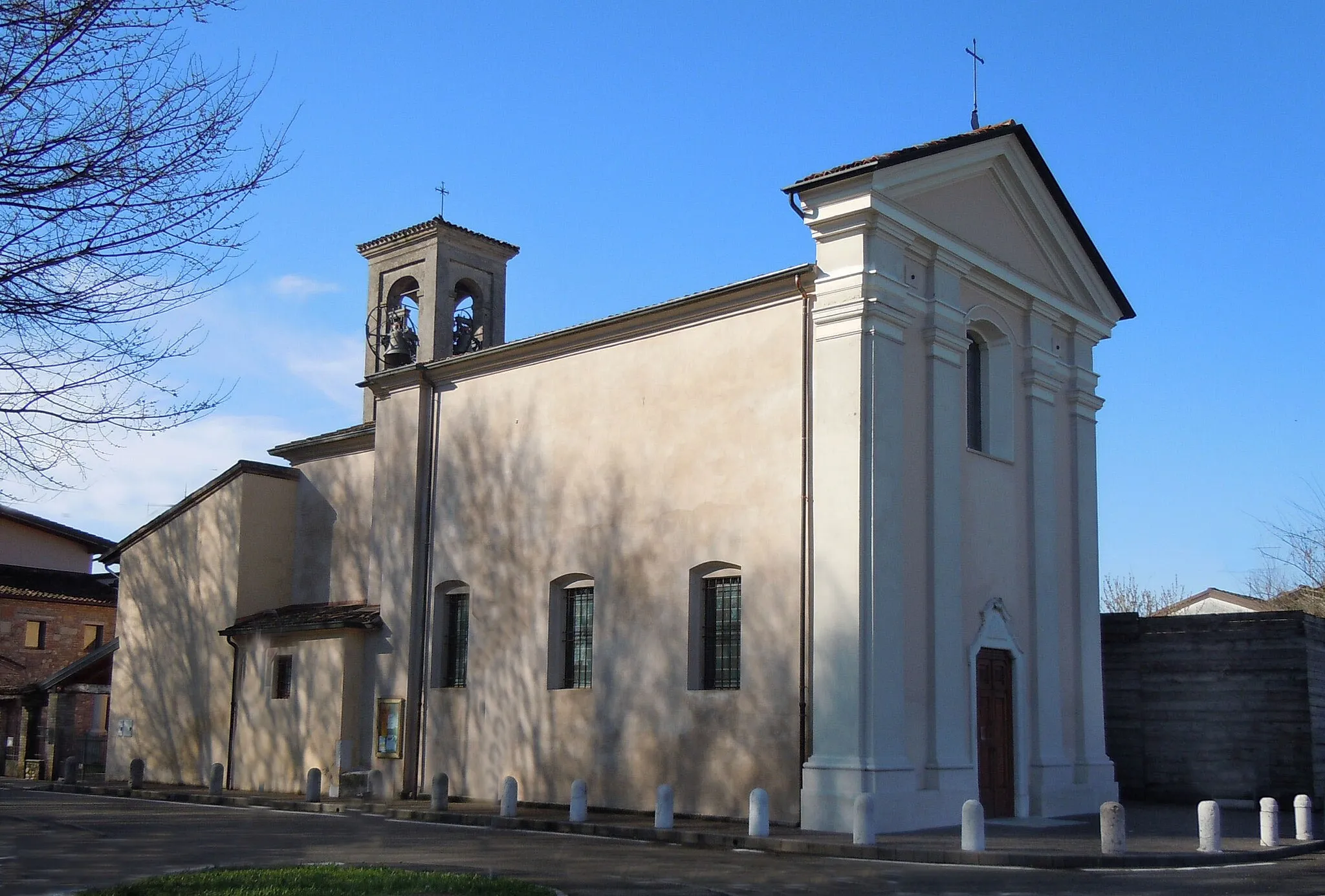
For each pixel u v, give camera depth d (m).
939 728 18.33
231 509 27.94
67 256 9.70
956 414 19.62
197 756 27.41
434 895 10.73
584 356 22.22
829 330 18.59
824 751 17.59
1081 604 22.47
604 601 21.09
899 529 18.23
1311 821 18.02
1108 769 22.33
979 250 20.55
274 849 15.27
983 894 11.98
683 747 19.53
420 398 24.72
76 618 42.69
